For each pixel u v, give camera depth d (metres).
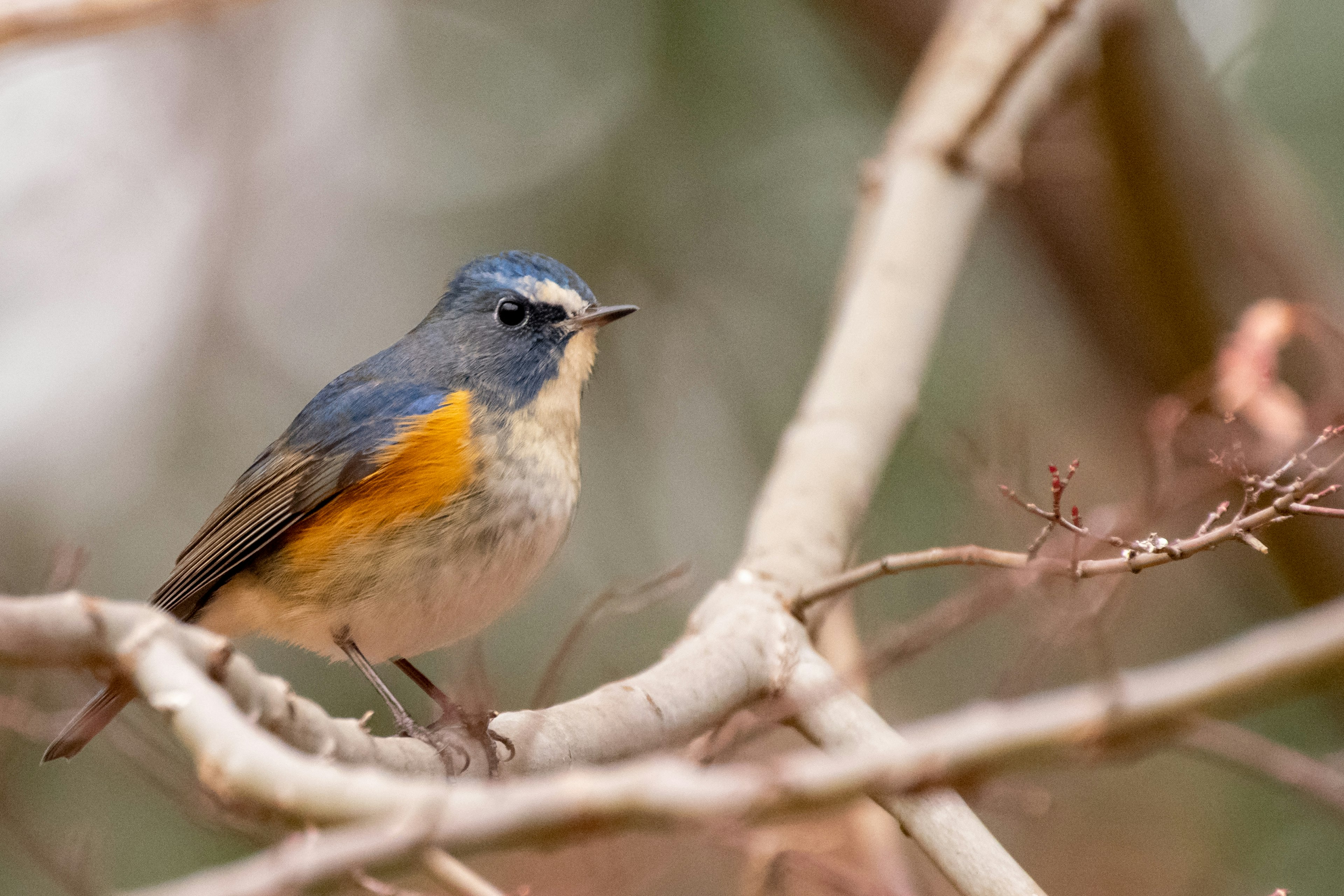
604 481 12.23
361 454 7.28
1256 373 8.85
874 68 13.08
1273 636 4.83
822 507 8.15
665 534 12.08
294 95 14.02
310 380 13.11
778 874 7.41
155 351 12.91
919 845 5.95
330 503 7.35
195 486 12.41
